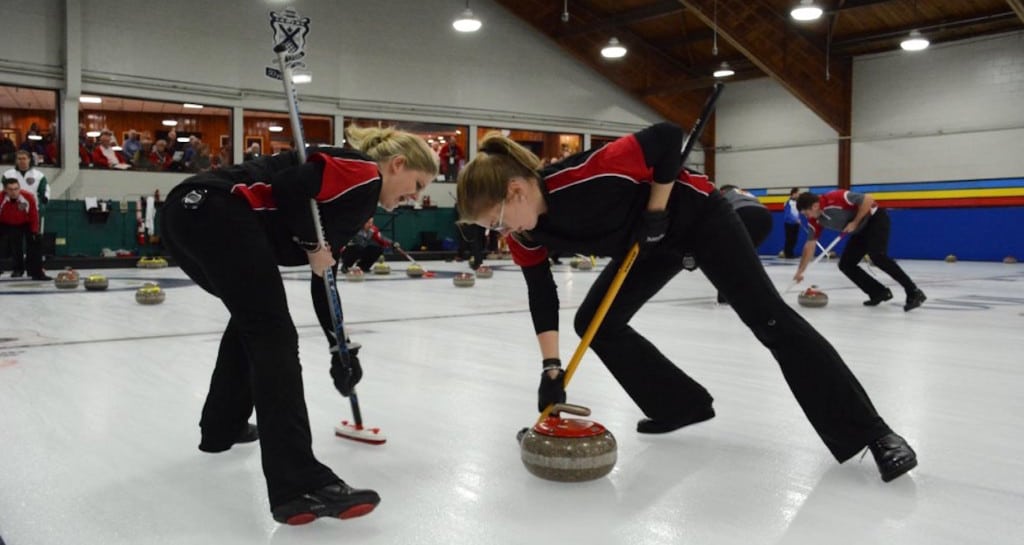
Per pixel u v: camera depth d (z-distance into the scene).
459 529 1.74
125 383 3.40
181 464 2.25
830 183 17.80
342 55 15.67
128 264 13.04
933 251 16.27
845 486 2.04
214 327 5.27
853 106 17.30
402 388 3.34
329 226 1.95
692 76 19.58
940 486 2.05
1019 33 14.80
